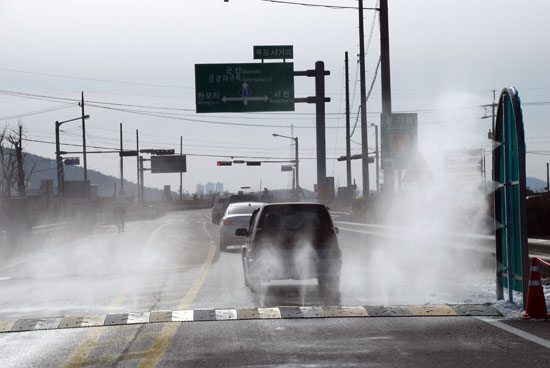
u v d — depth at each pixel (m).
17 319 15.95
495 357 11.44
